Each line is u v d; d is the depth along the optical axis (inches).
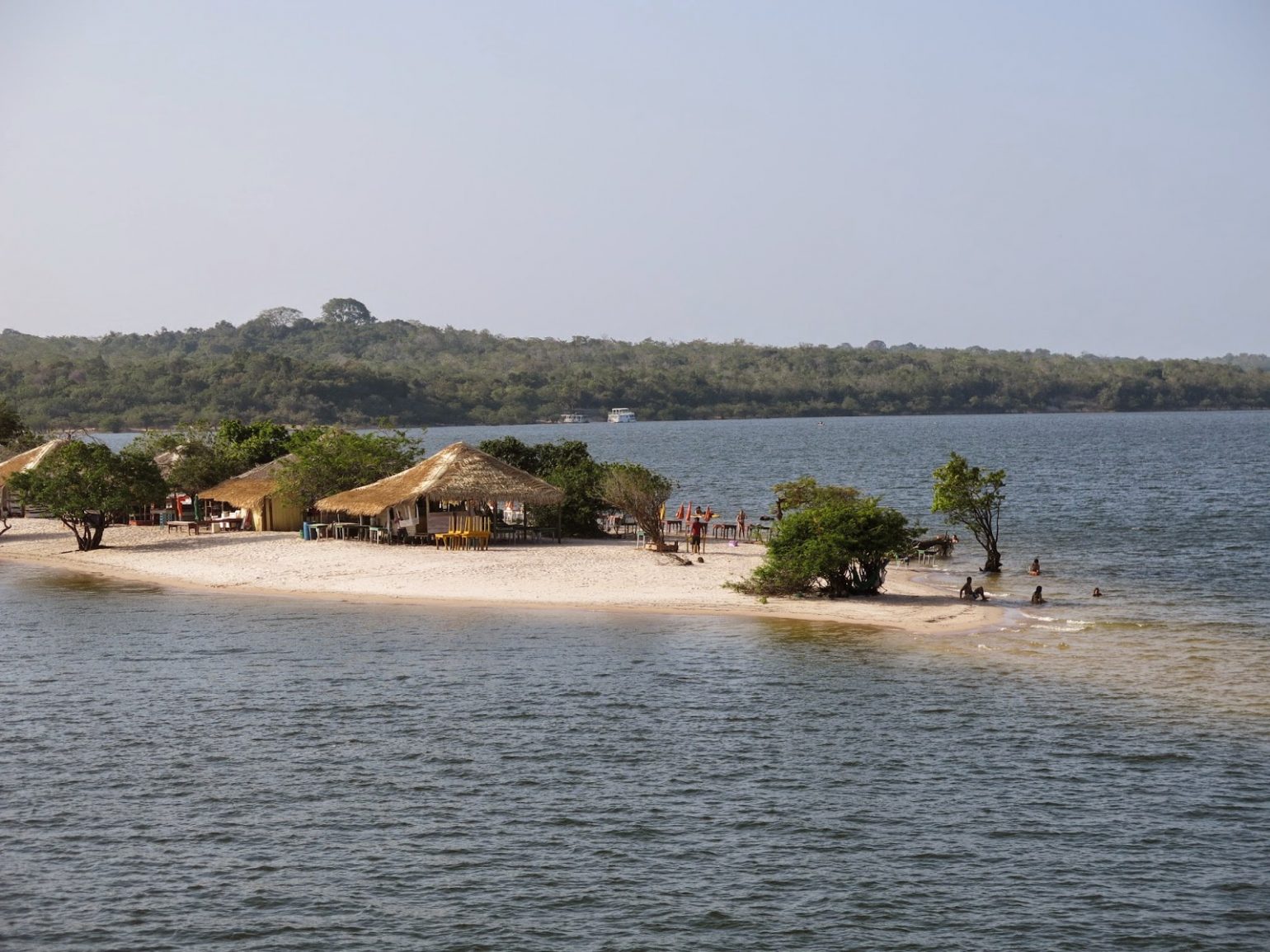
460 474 2561.5
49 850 999.6
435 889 935.0
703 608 1934.1
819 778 1152.8
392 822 1056.8
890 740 1259.2
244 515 3006.9
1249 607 1961.1
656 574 2226.9
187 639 1752.0
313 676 1528.1
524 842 1016.2
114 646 1706.4
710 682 1487.5
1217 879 943.0
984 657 1606.8
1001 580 2252.7
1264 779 1138.7
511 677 1517.0
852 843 1010.1
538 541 2714.1
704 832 1033.5
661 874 958.4
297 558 2456.9
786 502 2839.6
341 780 1154.7
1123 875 951.6
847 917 891.4
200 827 1045.8
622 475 2524.6
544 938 863.7
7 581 2341.3
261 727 1316.4
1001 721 1318.9
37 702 1416.1
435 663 1590.8
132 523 3206.2
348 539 2701.8
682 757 1212.5
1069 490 4291.3
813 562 1973.4
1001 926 876.0
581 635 1749.5
